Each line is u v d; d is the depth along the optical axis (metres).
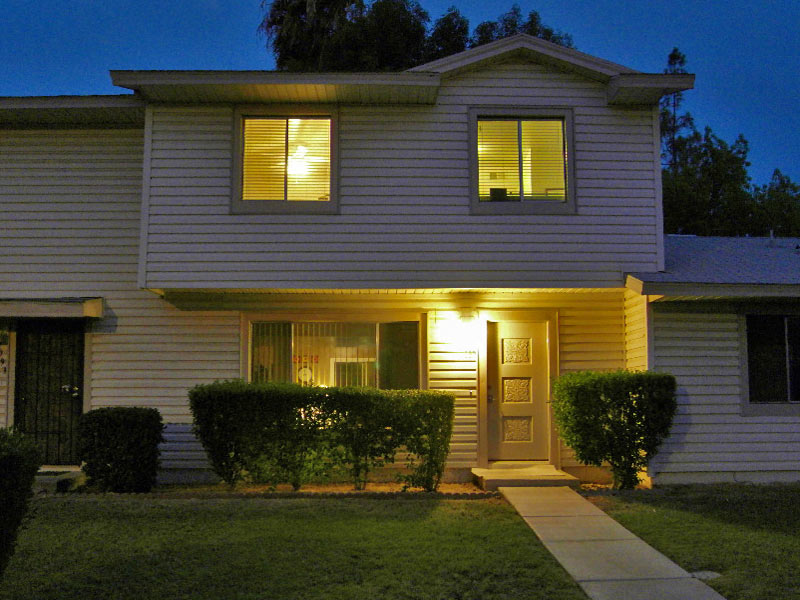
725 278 9.98
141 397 10.92
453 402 9.80
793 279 9.92
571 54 10.48
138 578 5.65
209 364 10.96
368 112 10.58
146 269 10.19
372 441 9.34
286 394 9.35
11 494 4.80
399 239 10.35
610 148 10.66
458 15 22.09
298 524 7.30
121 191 11.23
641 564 6.22
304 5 22.39
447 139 10.56
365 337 11.10
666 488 9.68
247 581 5.62
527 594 5.48
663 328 10.26
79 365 11.07
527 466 10.98
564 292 11.02
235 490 9.92
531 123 10.73
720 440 10.14
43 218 11.20
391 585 5.59
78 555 6.20
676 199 26.78
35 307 10.39
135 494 9.06
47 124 11.33
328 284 10.24
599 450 9.53
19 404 11.02
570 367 11.15
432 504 8.43
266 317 11.05
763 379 10.35
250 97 10.35
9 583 5.50
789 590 5.54
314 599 5.28
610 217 10.52
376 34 21.00
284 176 10.48
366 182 10.44
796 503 8.49
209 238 10.27
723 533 7.12
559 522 7.59
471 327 11.08
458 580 5.75
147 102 10.46
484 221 10.42
